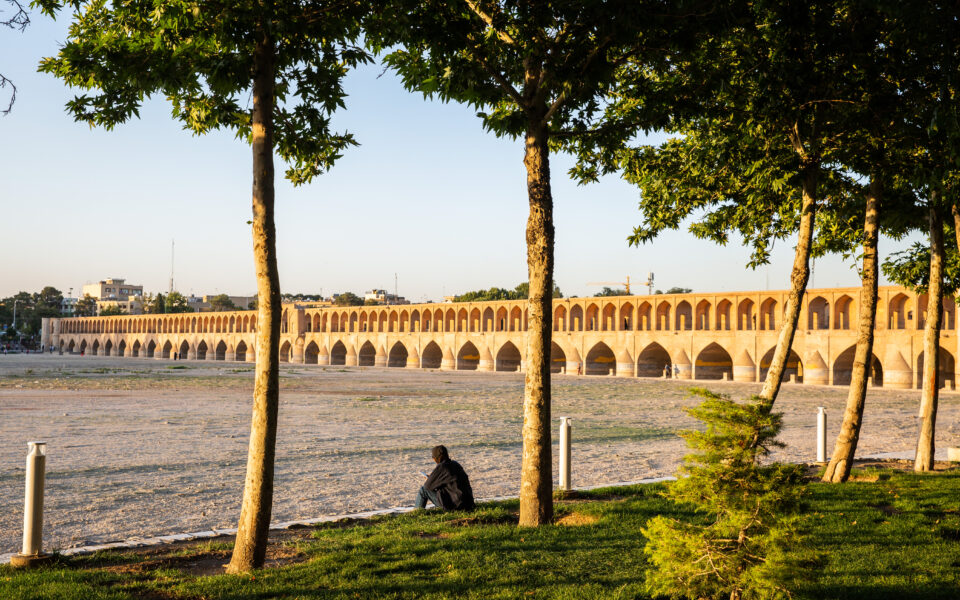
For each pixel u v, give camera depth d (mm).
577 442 17016
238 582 5691
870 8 7512
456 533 7391
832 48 7965
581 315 70438
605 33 7121
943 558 6438
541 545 6844
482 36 7969
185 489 10945
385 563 6242
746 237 12180
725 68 8508
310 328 103125
